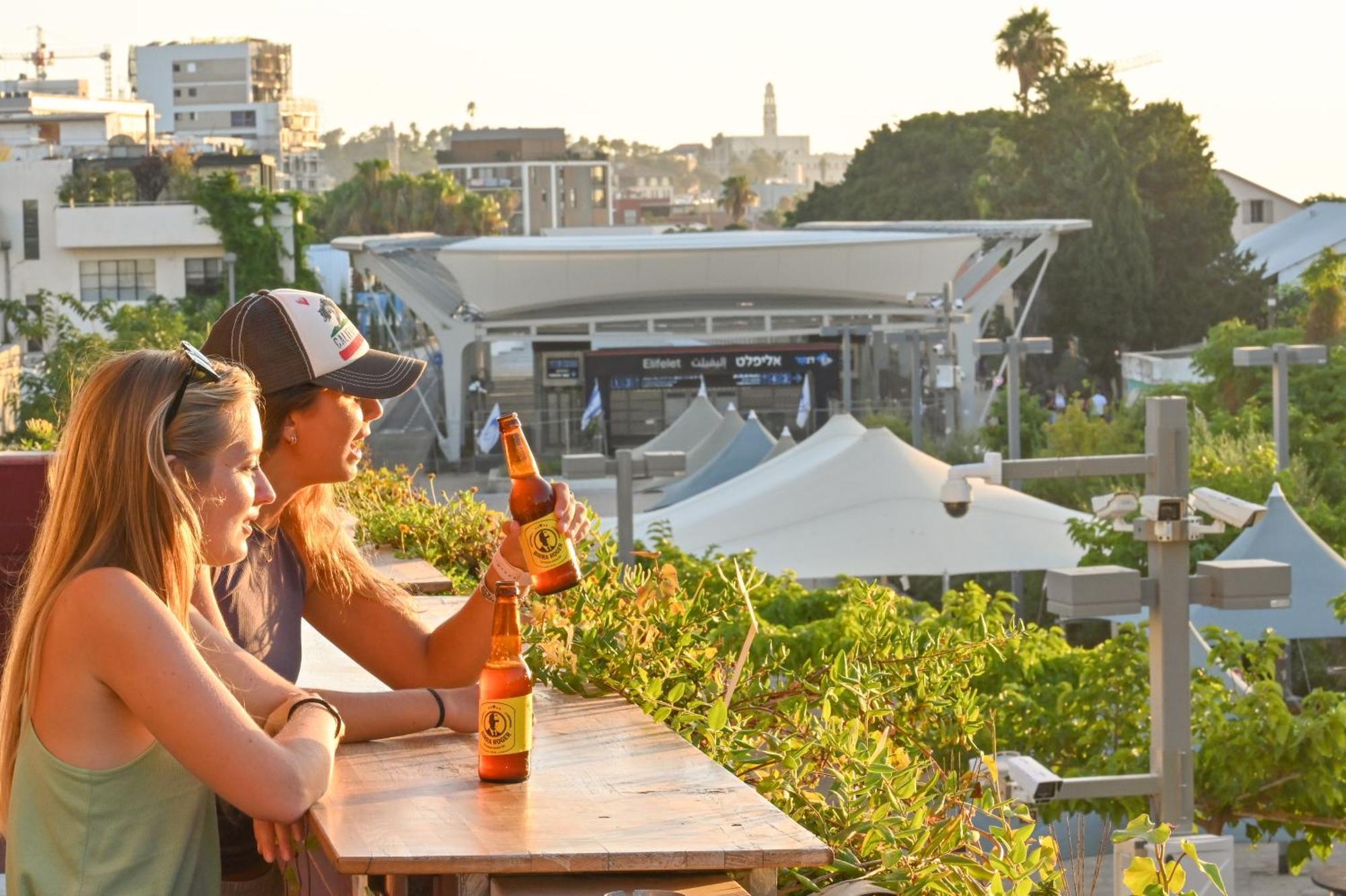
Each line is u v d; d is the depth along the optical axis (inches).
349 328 111.7
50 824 84.7
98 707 84.4
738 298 2600.9
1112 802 444.8
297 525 116.6
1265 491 909.2
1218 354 1553.9
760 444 1354.6
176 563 87.0
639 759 93.4
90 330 2417.6
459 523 236.4
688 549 776.3
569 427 2396.7
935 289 2561.5
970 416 2426.2
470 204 4384.8
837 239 2516.0
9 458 176.4
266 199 2452.0
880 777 99.0
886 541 775.7
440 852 74.3
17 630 87.1
